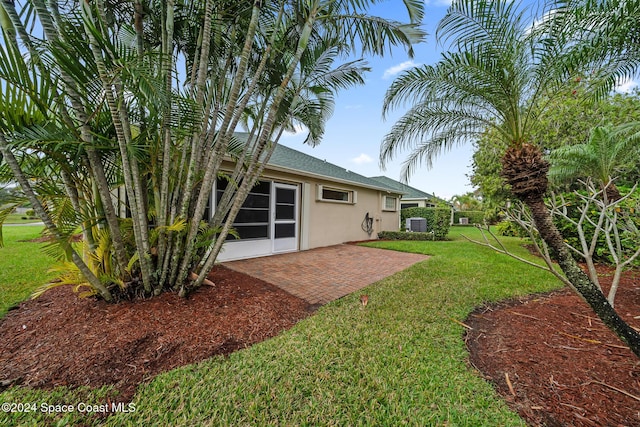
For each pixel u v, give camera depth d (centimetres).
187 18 371
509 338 301
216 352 272
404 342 292
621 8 270
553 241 270
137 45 328
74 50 249
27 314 337
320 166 1154
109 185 377
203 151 394
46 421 188
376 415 196
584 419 188
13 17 251
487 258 743
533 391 217
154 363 250
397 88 383
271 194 807
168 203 370
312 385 225
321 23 440
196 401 207
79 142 271
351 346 284
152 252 360
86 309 330
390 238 1285
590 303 241
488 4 282
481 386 224
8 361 246
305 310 396
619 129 592
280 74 450
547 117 871
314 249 930
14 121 247
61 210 310
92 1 313
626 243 509
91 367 239
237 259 714
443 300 417
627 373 230
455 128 429
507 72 313
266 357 263
